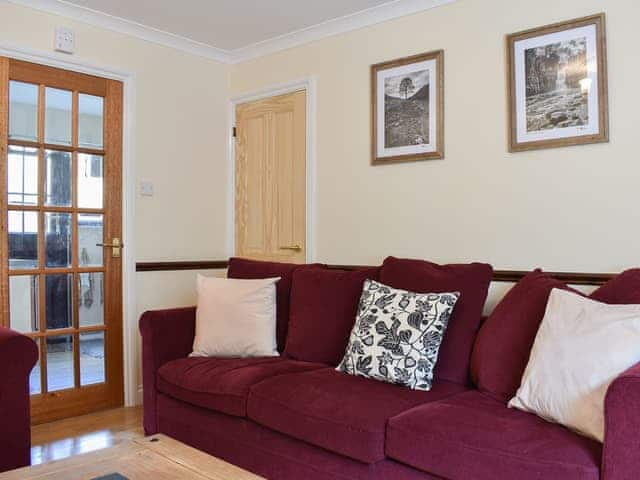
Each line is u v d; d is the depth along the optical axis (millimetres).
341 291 2730
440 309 2256
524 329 2086
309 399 2072
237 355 2775
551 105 2631
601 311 1784
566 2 2598
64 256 3293
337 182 3490
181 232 3850
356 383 2207
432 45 3059
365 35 3355
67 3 3193
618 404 1410
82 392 3332
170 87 3787
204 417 2467
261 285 2875
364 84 3355
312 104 3617
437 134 3025
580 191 2547
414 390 2137
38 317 3170
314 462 2023
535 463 1510
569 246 2574
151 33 3619
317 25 3502
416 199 3117
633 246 2402
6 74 3045
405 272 2584
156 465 1483
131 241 3551
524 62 2717
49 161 3234
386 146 3246
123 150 3549
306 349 2721
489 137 2838
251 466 2254
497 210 2807
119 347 3512
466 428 1699
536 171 2680
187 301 3865
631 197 2410
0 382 2129
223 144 4102
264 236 3928
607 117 2471
